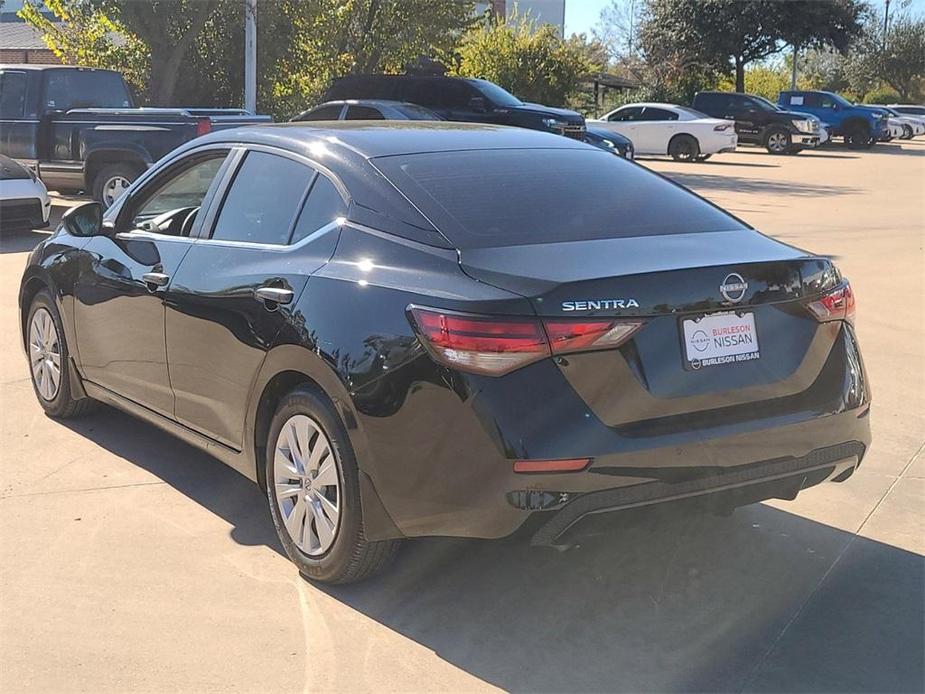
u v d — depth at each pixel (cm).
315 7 2198
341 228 386
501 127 488
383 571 382
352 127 452
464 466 325
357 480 358
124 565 399
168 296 450
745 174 2430
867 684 326
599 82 4509
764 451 352
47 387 573
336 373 355
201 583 385
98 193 1352
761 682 326
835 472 384
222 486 483
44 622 354
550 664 335
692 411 340
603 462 321
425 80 1934
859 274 1063
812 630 358
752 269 353
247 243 427
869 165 2800
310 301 374
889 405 623
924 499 480
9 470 497
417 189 381
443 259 348
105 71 1516
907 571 405
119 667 328
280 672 326
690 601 379
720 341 347
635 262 345
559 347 320
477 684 323
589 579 395
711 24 4547
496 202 381
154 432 559
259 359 394
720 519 455
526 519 319
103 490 475
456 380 324
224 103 2222
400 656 338
